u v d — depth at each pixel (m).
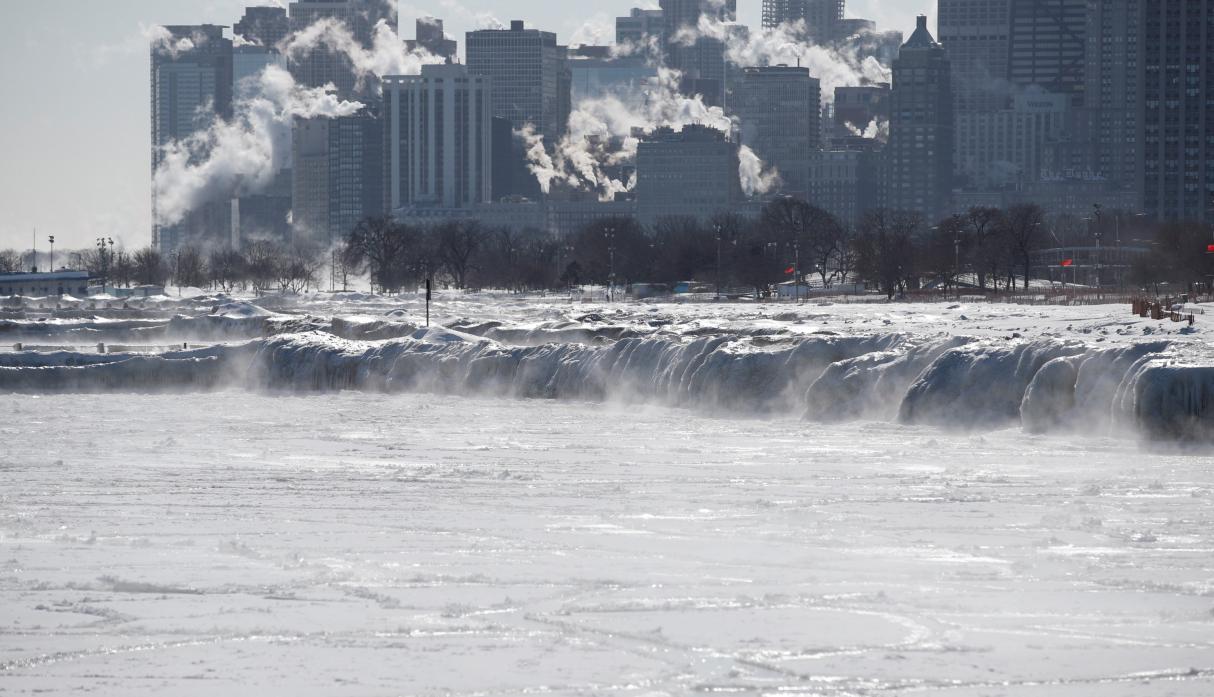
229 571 135.00
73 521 165.00
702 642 109.12
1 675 101.31
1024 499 175.62
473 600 122.88
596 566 137.12
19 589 127.69
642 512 169.88
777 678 100.25
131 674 101.25
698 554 142.75
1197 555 140.00
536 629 113.25
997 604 120.56
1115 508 167.50
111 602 122.56
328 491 189.00
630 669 102.25
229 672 101.62
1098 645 107.81
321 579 131.38
